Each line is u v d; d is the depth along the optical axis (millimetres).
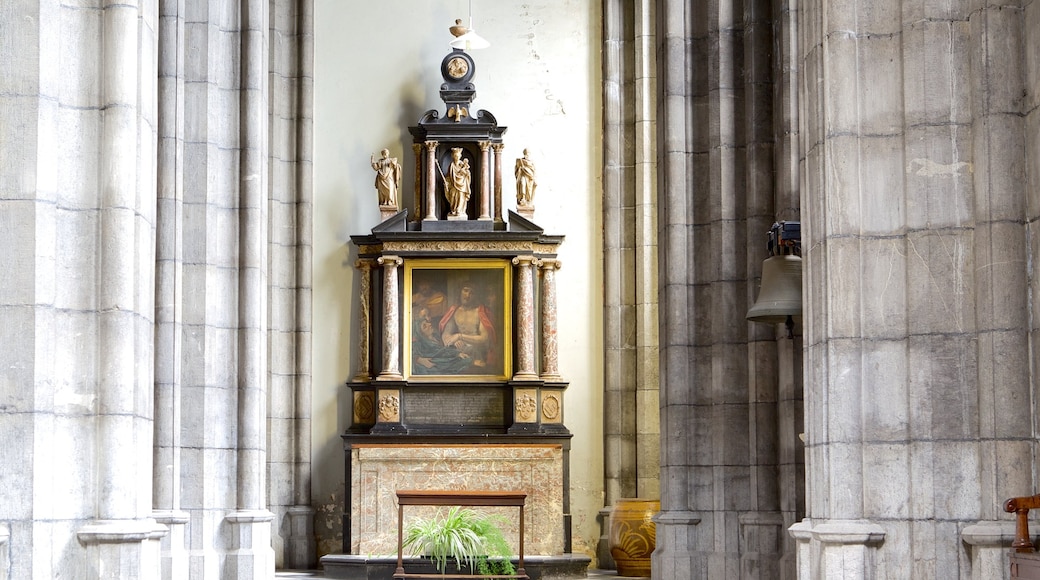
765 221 14375
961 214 8680
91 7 9422
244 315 15062
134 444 9367
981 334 8367
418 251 20016
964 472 8508
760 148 14453
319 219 20625
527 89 20859
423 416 19906
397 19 20938
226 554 14500
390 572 17969
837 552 8641
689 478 14797
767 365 13992
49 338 9008
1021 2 8383
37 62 9039
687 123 15234
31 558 8766
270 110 20438
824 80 9102
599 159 20703
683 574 14508
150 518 9531
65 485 9055
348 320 20422
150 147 9734
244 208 15219
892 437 8742
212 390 14688
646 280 19953
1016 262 8250
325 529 20078
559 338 20359
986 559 8039
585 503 20016
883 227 8906
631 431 19953
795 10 14016
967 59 8742
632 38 20734
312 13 20891
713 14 14984
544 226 20594
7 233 8945
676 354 14961
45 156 9062
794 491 13297
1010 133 8328
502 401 19922
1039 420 8078
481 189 20188
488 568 16578
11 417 8852
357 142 20750
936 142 8742
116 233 9273
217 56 15133
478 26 20953
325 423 20281
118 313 9242
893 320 8836
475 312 20109
